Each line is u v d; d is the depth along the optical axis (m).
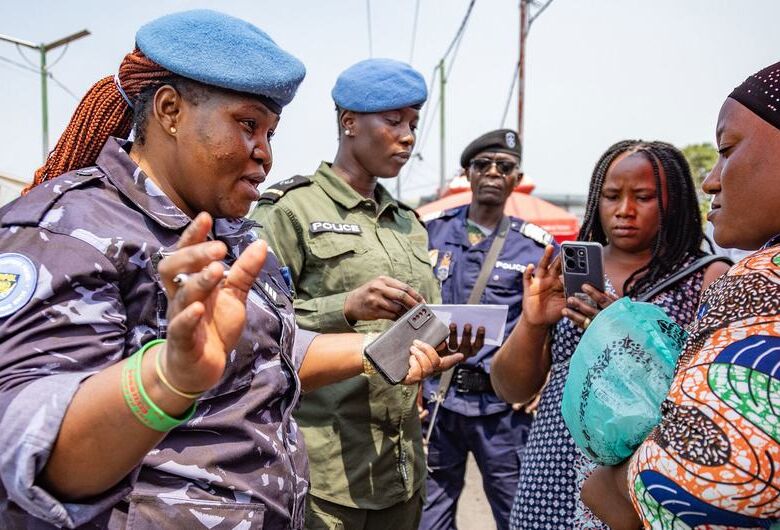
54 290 0.93
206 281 0.75
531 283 1.94
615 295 1.88
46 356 0.89
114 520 1.03
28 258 0.95
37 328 0.90
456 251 3.63
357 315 1.98
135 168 1.14
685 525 0.84
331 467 2.09
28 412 0.82
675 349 1.18
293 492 1.29
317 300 2.10
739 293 0.87
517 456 3.03
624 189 1.85
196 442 1.12
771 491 0.77
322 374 1.67
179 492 1.09
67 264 0.96
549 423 1.87
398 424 2.16
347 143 2.40
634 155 1.86
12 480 0.83
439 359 1.76
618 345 1.17
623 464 1.14
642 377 1.13
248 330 1.19
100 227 1.03
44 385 0.85
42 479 0.86
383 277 1.96
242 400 1.19
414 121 2.43
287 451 1.30
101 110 1.25
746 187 0.94
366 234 2.30
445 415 3.14
